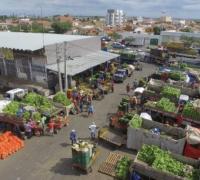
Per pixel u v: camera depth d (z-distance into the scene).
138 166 16.33
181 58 59.09
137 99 28.88
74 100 28.66
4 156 19.45
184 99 27.47
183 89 30.84
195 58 59.75
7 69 38.50
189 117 23.59
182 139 18.55
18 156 19.75
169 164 16.02
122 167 17.44
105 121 25.83
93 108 28.83
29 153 20.16
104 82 36.44
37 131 22.72
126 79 42.47
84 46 43.34
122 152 20.23
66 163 18.91
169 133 20.73
